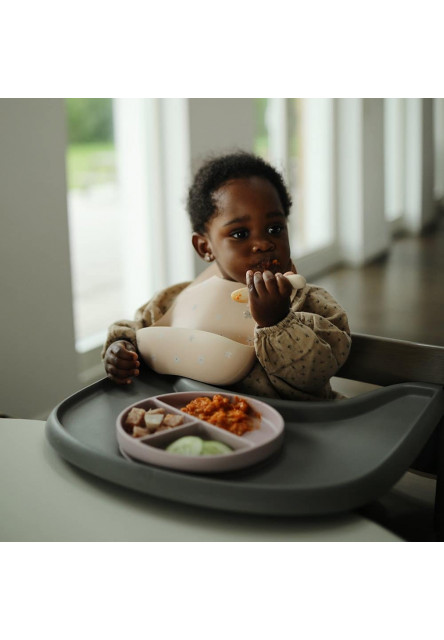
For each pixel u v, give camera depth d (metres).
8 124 1.62
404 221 4.72
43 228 1.75
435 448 0.79
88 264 2.57
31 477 0.69
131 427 0.70
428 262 3.82
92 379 2.12
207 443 0.66
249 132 2.68
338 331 0.84
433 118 4.91
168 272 2.44
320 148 3.63
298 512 0.58
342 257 3.81
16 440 0.77
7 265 1.65
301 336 0.78
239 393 0.81
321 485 0.58
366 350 0.87
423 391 0.78
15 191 1.65
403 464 0.65
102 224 2.50
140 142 2.35
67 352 1.87
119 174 2.41
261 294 0.76
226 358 0.83
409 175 4.65
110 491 0.66
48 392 1.82
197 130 2.35
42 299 1.77
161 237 2.40
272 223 0.85
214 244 0.88
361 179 3.68
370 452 0.67
